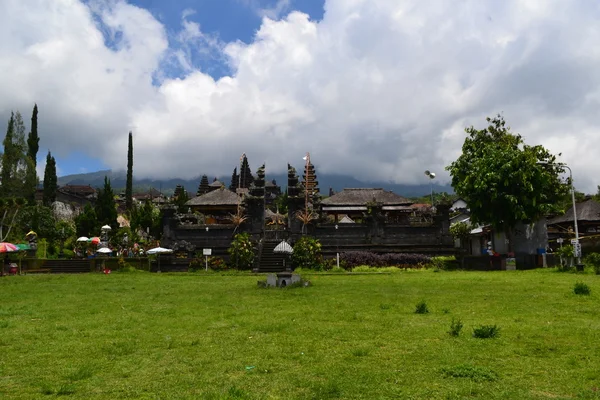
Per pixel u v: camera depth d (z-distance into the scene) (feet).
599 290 58.13
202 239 143.13
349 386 21.90
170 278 102.63
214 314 44.47
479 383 22.25
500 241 139.13
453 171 135.44
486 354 27.30
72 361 27.22
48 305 54.03
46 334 35.35
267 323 38.45
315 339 32.17
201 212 201.46
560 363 25.34
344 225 143.54
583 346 28.78
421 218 178.09
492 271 109.91
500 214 122.21
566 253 104.06
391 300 53.06
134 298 60.75
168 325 38.58
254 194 146.72
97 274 119.44
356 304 50.16
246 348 29.81
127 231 176.24
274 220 163.63
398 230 143.23
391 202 200.95
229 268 130.52
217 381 23.12
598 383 22.02
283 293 63.52
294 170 148.46
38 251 162.40
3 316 45.32
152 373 24.66
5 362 27.20
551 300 50.14
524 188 116.98
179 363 26.55
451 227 176.35
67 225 199.11
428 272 111.24
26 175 212.23
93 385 22.80
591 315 40.40
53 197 239.30
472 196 124.06
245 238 132.36
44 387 22.39
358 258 128.67
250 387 22.15
